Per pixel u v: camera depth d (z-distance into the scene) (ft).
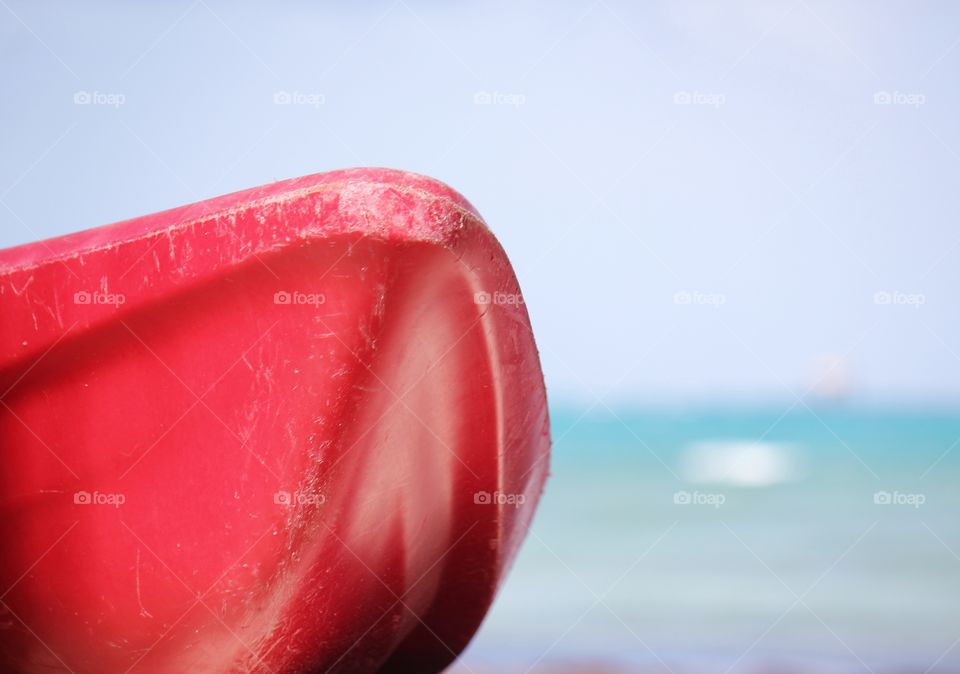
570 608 16.57
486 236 6.04
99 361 6.35
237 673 6.75
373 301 5.80
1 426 6.64
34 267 6.38
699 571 20.65
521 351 6.90
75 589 6.60
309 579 6.49
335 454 6.11
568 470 41.98
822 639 14.17
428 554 7.73
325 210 5.66
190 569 6.32
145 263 6.11
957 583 18.74
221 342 6.14
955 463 47.29
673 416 67.41
